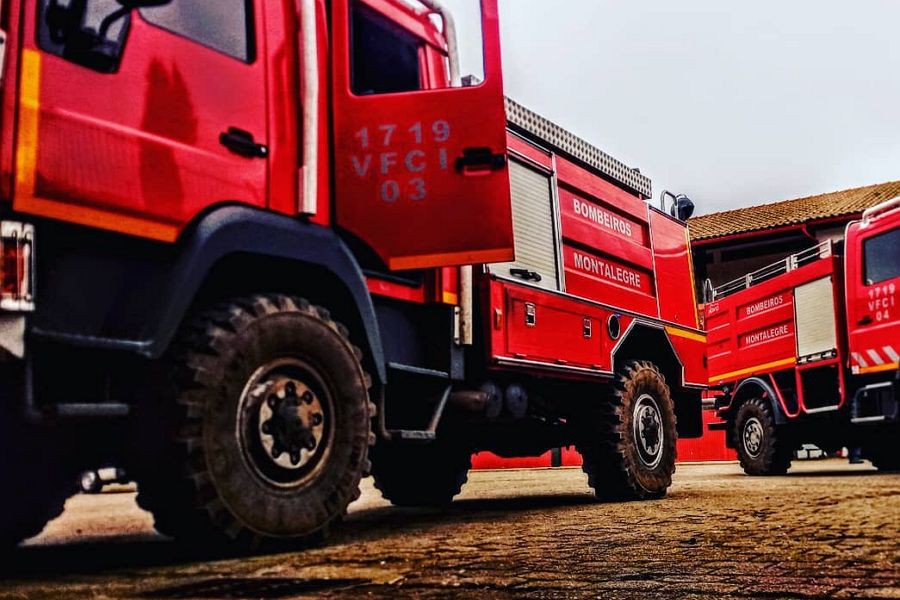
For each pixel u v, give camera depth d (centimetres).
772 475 1059
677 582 233
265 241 330
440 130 384
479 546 329
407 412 445
